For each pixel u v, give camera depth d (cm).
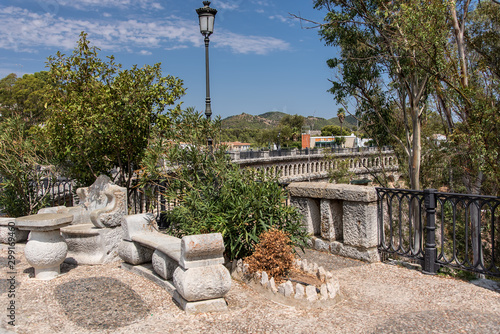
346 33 1627
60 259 484
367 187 578
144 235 508
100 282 464
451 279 491
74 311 374
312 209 667
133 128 709
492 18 1342
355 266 555
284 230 522
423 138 1995
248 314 373
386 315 376
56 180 779
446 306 402
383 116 1956
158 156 595
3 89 3309
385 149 2978
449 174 1862
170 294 422
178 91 745
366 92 1883
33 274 502
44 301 402
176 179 587
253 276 455
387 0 1394
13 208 729
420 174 1975
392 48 1482
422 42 1151
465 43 1393
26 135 782
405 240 1494
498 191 1362
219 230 485
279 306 395
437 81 1251
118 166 791
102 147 700
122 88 669
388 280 490
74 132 669
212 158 607
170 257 412
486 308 395
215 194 559
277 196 519
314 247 653
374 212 580
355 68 1794
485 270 459
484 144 1147
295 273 465
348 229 598
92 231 551
